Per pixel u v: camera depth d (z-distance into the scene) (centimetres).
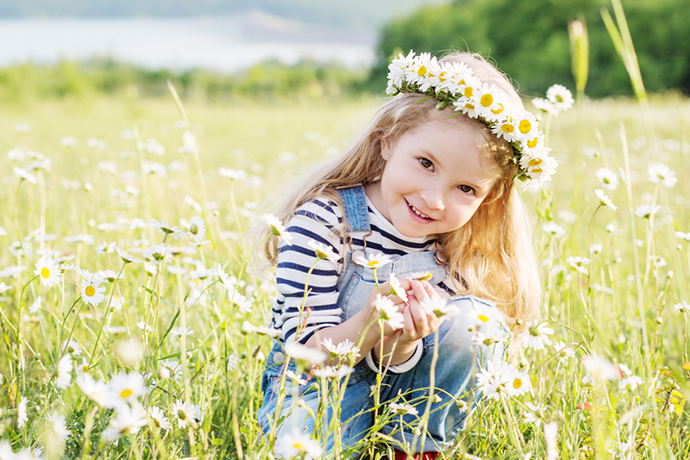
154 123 930
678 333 197
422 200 142
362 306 153
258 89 2681
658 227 321
